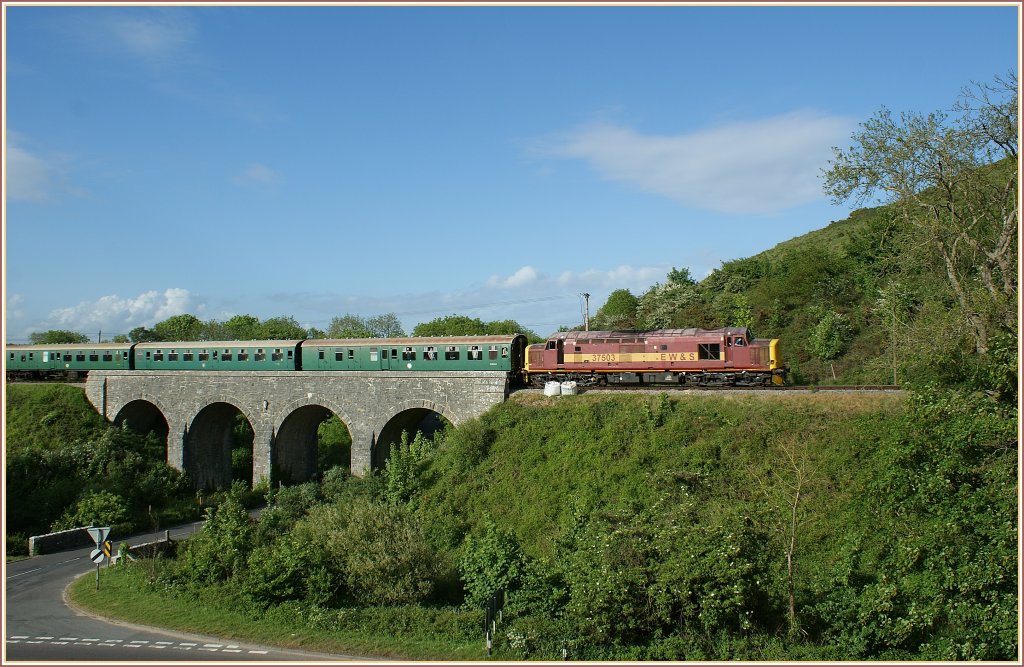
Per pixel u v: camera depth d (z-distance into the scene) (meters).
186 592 28.62
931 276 40.69
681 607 22.05
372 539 28.44
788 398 36.34
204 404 53.66
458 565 30.97
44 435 53.41
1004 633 19.52
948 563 21.02
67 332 103.12
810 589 24.16
